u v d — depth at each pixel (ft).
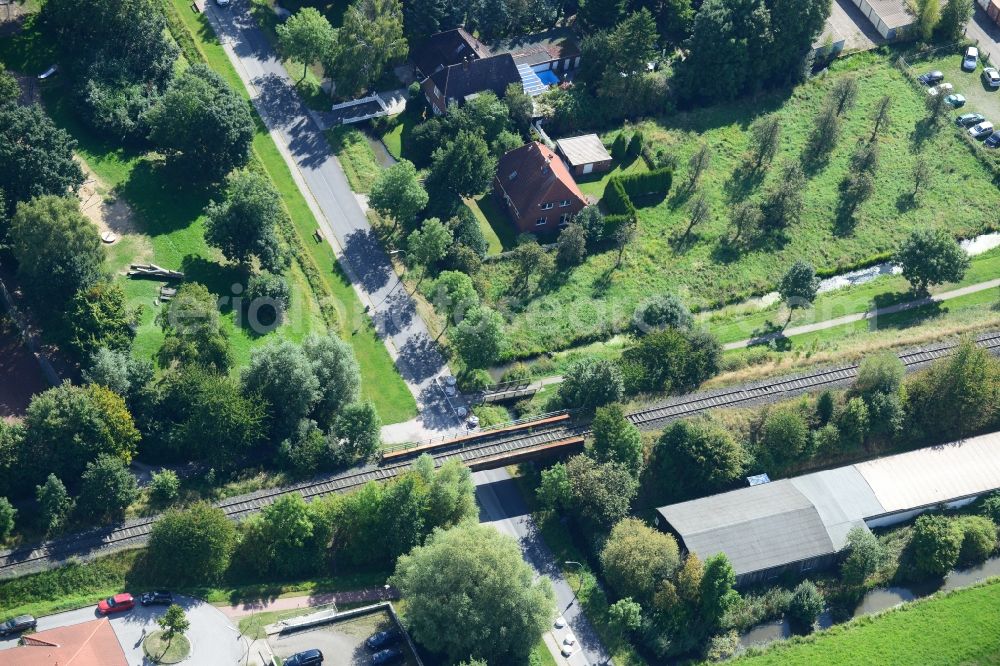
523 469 589.73
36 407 520.83
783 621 547.90
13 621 478.18
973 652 535.60
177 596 501.15
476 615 487.20
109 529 515.50
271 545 515.09
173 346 559.79
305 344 574.56
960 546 565.53
